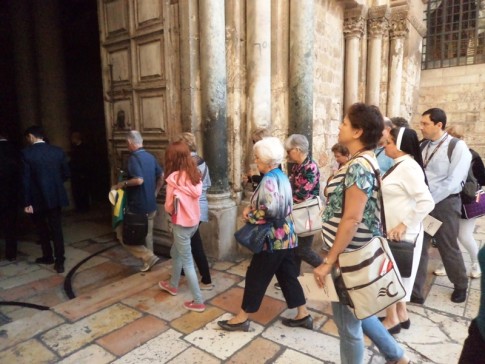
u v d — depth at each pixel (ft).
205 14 13.05
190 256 9.83
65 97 22.30
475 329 4.03
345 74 22.84
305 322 9.04
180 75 13.76
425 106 32.89
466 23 30.78
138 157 12.20
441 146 10.10
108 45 15.74
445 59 31.96
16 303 11.19
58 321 9.46
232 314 9.79
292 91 16.08
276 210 8.04
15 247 14.94
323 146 20.68
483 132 30.66
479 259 3.73
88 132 32.65
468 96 31.04
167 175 9.68
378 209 5.70
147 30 14.06
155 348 8.32
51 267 14.16
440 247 10.36
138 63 14.67
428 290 11.23
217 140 13.82
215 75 13.42
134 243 12.26
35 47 21.42
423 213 7.52
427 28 32.42
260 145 8.21
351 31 22.25
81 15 29.32
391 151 8.08
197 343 8.49
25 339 8.69
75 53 31.32
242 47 14.75
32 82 22.44
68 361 7.89
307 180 9.99
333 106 21.75
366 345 8.32
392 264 5.64
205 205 11.35
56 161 13.52
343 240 5.43
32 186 13.28
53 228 13.64
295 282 8.85
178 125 14.08
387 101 25.96
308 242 10.29
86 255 15.28
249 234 8.21
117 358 7.98
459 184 9.88
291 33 15.78
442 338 8.66
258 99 14.66
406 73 27.55
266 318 9.58
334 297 5.77
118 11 15.02
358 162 5.50
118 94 15.74
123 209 12.33
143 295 10.85
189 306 9.96
